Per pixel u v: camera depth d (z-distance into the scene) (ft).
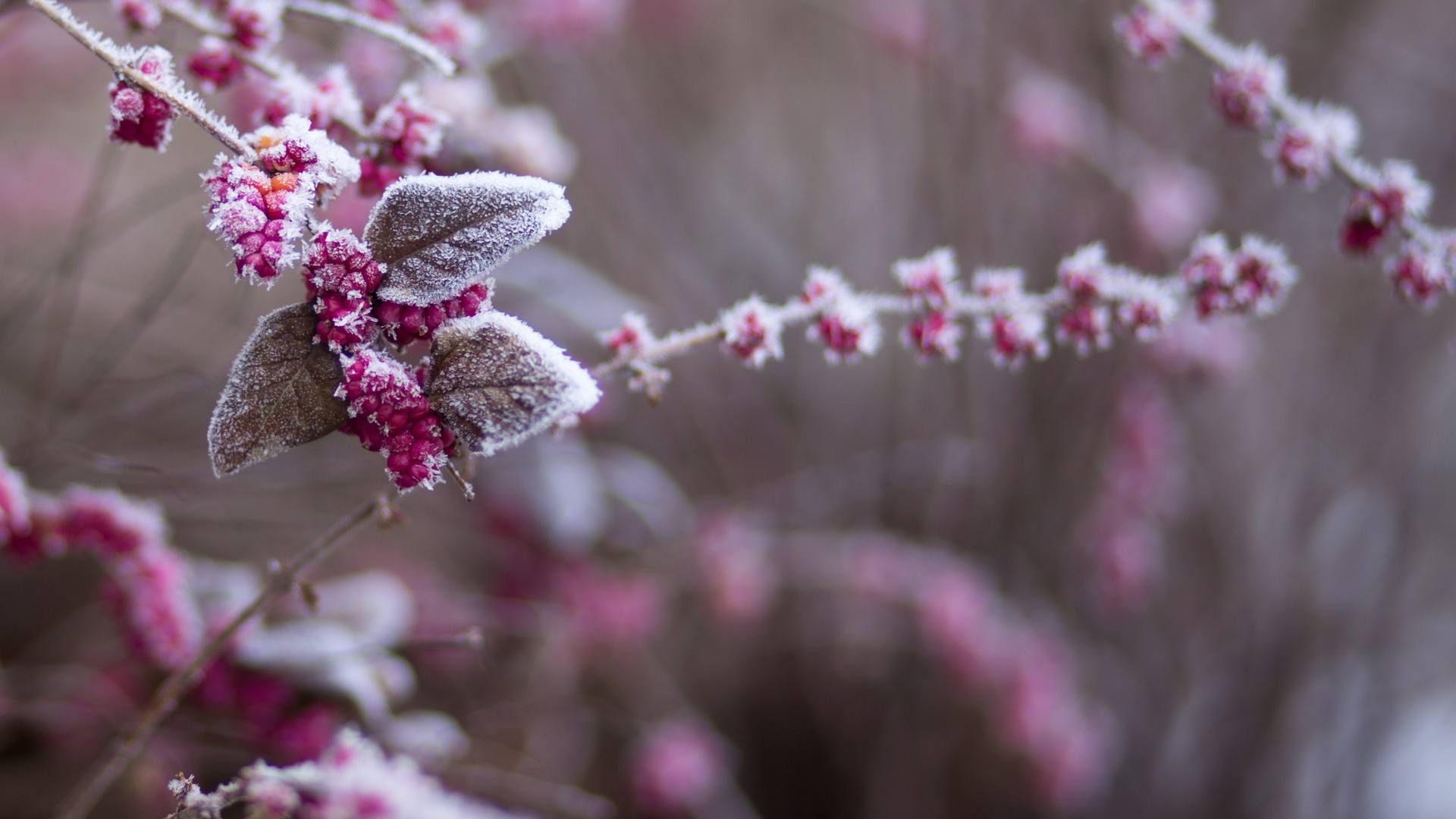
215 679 2.65
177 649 2.58
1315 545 4.69
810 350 4.80
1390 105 5.02
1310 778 4.62
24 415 3.13
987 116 4.33
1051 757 4.06
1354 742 4.61
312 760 2.66
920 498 4.43
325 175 2.18
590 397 2.17
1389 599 4.57
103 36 2.23
